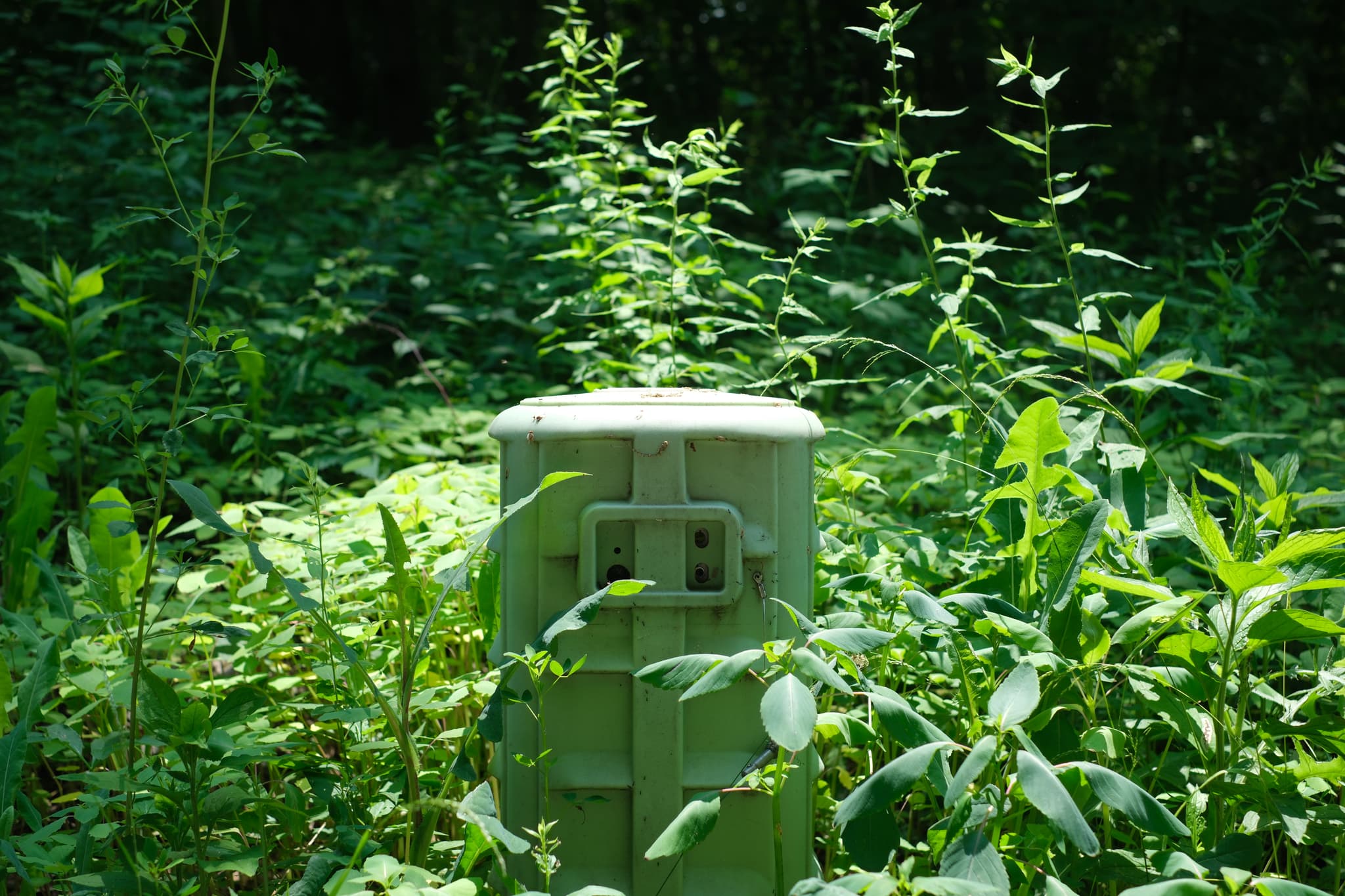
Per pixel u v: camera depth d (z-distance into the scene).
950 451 3.30
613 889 2.11
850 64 12.53
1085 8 11.70
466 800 2.00
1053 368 3.37
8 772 2.30
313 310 6.67
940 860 2.13
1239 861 2.10
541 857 2.05
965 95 13.02
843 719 2.08
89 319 4.64
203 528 4.11
